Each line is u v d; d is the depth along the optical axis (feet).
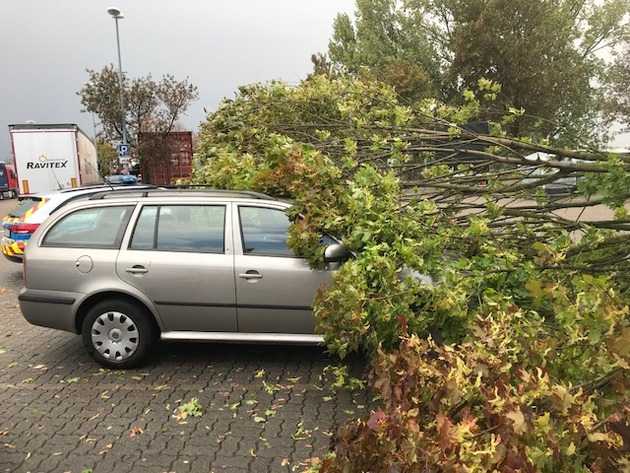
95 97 109.19
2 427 13.21
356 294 12.30
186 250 16.35
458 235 14.20
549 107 94.38
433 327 12.87
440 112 18.22
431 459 5.83
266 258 15.99
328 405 14.21
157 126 111.45
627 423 6.12
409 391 6.86
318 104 21.21
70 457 11.82
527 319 9.48
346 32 128.47
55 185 66.80
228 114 22.39
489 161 16.76
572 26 93.91
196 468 11.35
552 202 15.62
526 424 5.92
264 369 16.62
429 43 115.24
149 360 17.51
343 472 6.79
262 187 17.92
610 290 7.50
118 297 16.65
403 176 17.75
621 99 92.38
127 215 16.89
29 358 18.06
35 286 16.84
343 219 14.87
